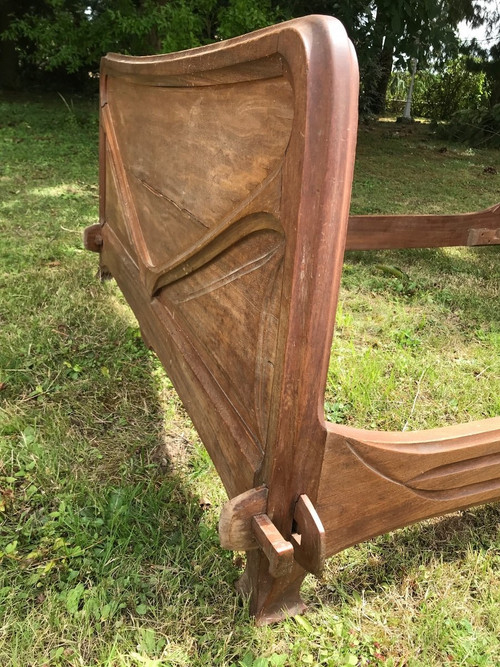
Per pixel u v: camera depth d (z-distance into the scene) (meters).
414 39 11.45
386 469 1.29
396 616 1.57
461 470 1.41
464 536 1.88
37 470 2.00
